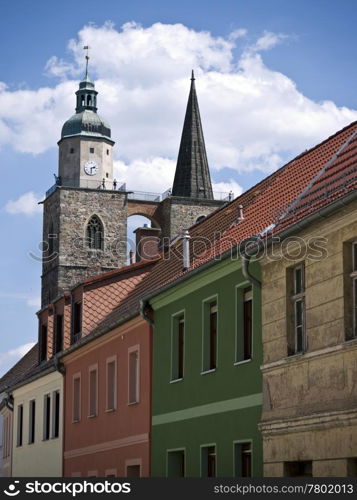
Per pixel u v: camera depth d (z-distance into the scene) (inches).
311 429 955.3
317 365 956.0
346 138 1261.1
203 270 1208.2
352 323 922.1
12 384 2236.7
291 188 1277.1
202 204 5684.1
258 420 1072.2
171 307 1352.1
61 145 6560.0
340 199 894.4
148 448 1405.0
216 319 1218.6
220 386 1176.8
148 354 1429.6
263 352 1061.1
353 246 930.1
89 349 1722.4
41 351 2160.4
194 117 6102.4
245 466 1119.0
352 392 896.3
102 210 5516.7
